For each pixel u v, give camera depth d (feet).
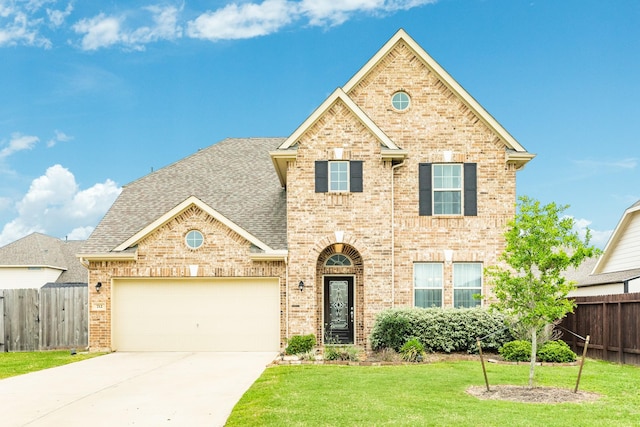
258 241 69.21
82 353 68.33
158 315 70.33
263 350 69.31
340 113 69.21
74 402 40.06
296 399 37.52
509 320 60.64
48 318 74.84
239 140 94.58
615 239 94.94
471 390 40.73
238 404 37.35
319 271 69.82
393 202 69.72
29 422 34.63
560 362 56.13
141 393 42.91
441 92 71.67
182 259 70.03
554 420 31.35
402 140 71.20
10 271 124.57
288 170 68.95
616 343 58.08
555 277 41.09
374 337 64.28
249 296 70.08
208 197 80.23
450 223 69.97
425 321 62.28
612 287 84.99
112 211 78.59
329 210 68.44
